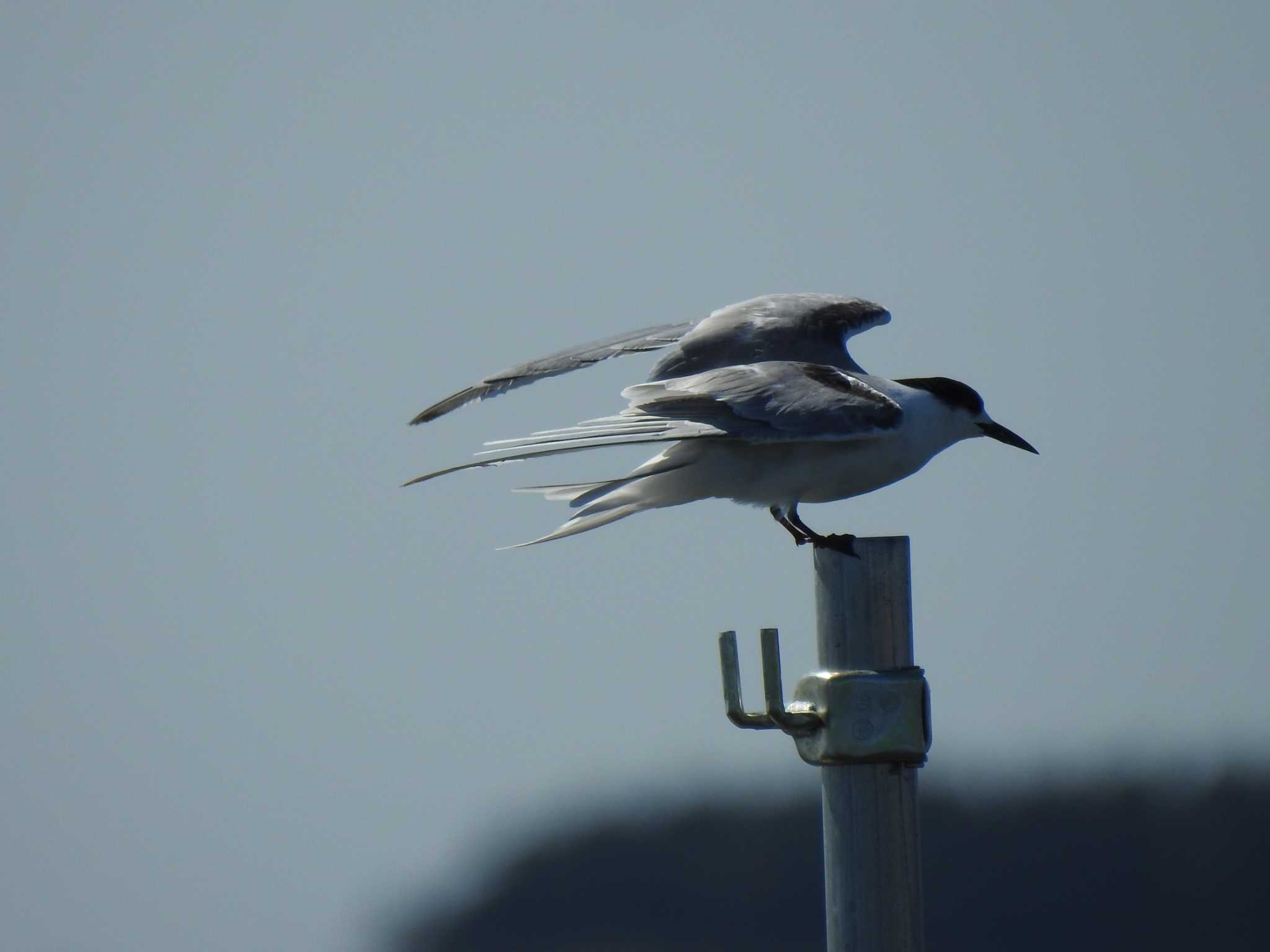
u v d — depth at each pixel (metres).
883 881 8.01
